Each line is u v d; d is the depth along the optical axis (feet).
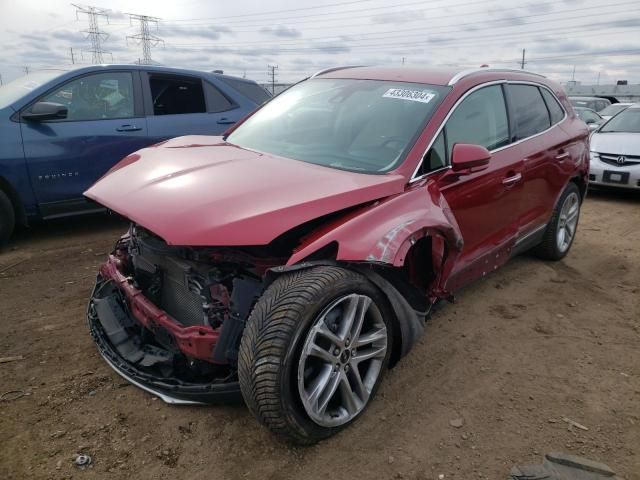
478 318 13.75
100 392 10.01
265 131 13.10
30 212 18.01
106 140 19.20
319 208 8.84
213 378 9.46
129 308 10.82
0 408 9.45
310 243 8.64
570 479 8.09
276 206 8.66
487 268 13.38
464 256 12.10
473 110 12.50
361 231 8.83
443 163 11.23
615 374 11.42
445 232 10.13
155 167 10.81
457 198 11.38
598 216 25.32
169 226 8.34
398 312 9.36
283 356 7.79
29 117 17.51
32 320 12.73
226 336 8.56
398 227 9.16
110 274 11.23
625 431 9.56
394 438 9.12
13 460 8.26
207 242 8.07
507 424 9.64
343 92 13.19
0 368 10.68
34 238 19.16
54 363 10.93
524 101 14.89
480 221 12.38
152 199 9.22
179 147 12.44
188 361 9.55
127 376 9.86
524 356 12.01
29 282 15.06
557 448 9.06
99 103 19.45
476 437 9.25
